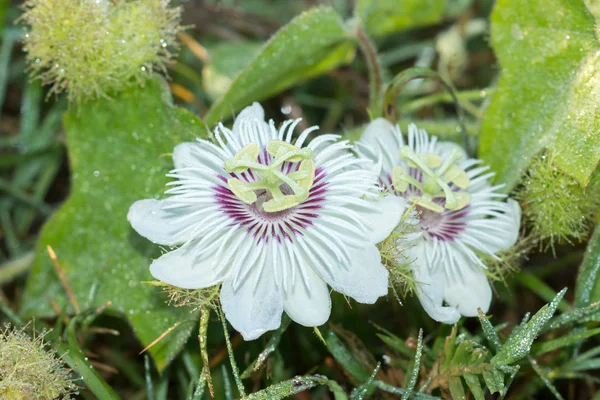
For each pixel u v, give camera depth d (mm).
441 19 330
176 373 278
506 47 264
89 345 286
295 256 238
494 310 292
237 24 334
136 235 272
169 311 263
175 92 319
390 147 258
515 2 261
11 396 234
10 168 326
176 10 267
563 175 256
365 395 257
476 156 284
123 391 288
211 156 245
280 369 267
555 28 259
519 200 265
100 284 272
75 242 274
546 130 260
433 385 250
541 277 292
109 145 273
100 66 263
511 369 241
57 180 324
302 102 329
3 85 314
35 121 314
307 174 243
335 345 256
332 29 290
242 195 240
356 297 233
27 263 296
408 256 245
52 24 259
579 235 259
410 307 273
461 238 250
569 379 278
